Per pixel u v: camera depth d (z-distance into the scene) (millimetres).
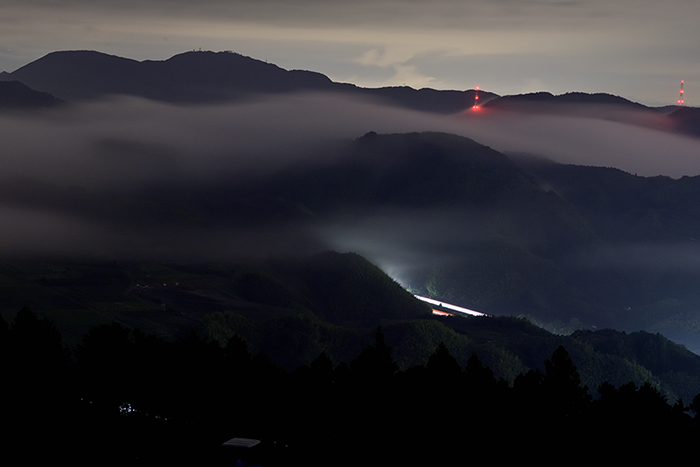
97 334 90000
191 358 91062
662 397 82000
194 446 78688
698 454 77188
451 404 85375
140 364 90250
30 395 84125
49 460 70688
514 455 82125
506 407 84938
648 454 78688
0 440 75312
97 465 70438
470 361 90125
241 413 88938
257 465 65875
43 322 87625
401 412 85875
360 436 85312
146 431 83188
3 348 84312
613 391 83000
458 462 83250
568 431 82938
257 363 94500
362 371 88625
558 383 84812
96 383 88250
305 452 84000
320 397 87938
